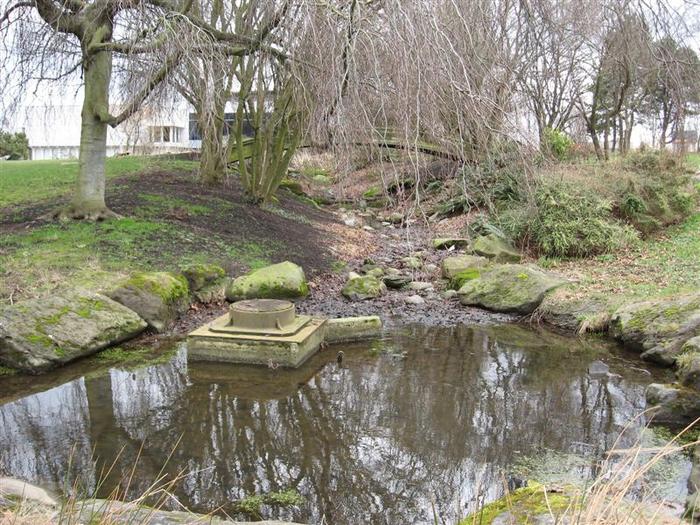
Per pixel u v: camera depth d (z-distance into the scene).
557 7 7.50
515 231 11.01
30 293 6.51
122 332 6.27
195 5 10.11
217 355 5.89
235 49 8.24
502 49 6.78
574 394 5.23
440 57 5.34
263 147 13.02
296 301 8.30
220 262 8.80
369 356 6.25
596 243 10.59
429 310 8.23
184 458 3.99
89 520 2.52
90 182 9.54
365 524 3.30
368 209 16.34
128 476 3.72
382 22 5.64
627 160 13.20
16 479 3.47
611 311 7.16
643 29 8.25
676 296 6.82
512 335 7.11
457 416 4.74
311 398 5.06
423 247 11.93
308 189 17.59
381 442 4.27
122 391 5.14
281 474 3.81
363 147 5.80
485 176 6.55
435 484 3.72
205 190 13.47
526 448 4.20
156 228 9.56
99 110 9.18
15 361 5.46
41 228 8.91
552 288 8.05
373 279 9.05
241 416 4.67
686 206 12.50
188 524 2.69
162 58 7.06
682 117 10.36
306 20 6.47
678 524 2.32
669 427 4.55
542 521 2.54
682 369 4.99
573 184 11.38
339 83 5.63
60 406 4.81
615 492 2.45
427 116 5.38
